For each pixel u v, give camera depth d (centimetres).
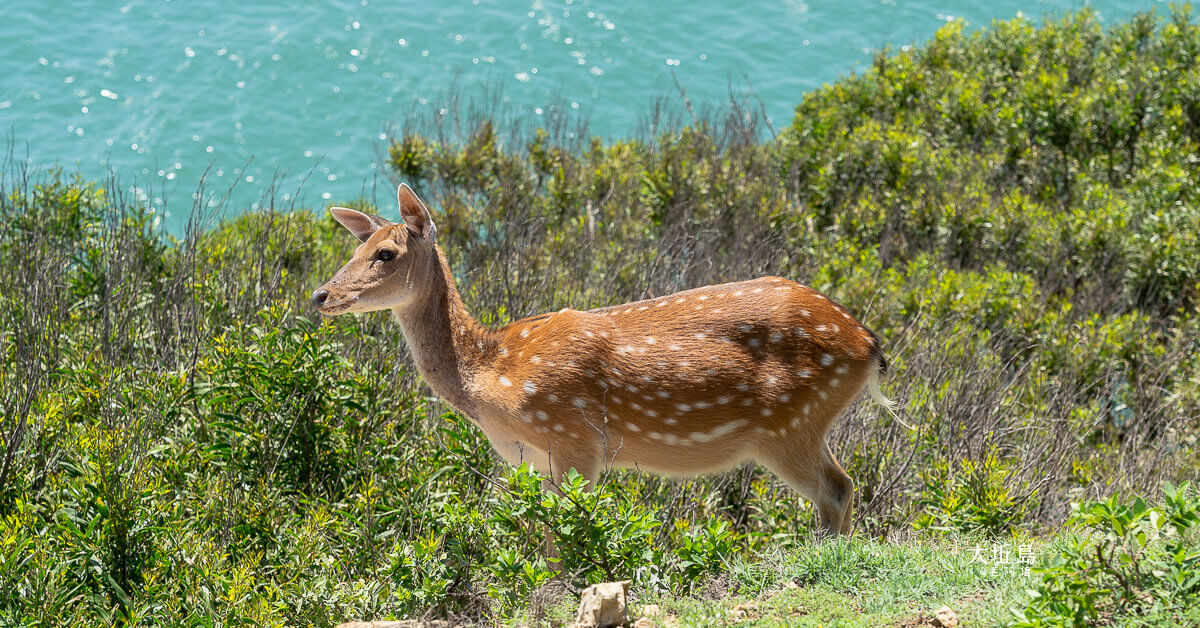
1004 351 1592
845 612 781
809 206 2059
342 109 3703
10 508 1060
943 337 1497
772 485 1235
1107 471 1280
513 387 1005
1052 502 1182
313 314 1367
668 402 991
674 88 3912
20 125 3469
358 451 1119
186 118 3584
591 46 4166
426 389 1301
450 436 1147
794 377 995
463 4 4403
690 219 1895
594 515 838
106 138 3444
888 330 1540
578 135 2672
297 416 1093
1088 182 2033
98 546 959
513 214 1952
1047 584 727
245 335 1198
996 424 1327
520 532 945
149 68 3844
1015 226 1878
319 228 1950
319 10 4278
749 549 1068
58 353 1299
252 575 934
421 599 879
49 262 1407
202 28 4131
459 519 931
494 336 1043
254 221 1795
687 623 774
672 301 1035
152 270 1549
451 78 3909
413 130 2548
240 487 1091
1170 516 712
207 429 1148
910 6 4497
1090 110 2175
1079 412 1367
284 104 3703
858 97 2412
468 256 1923
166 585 948
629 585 816
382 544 1019
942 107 2258
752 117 2470
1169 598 682
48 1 4241
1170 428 1396
